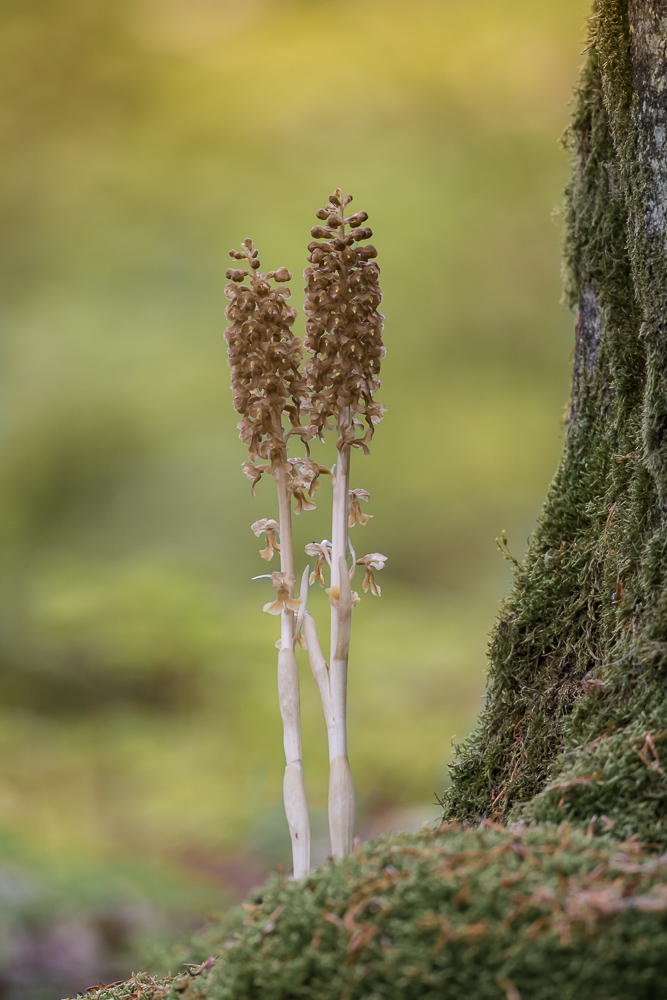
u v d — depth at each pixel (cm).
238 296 147
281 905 124
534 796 154
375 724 634
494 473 1023
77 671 705
